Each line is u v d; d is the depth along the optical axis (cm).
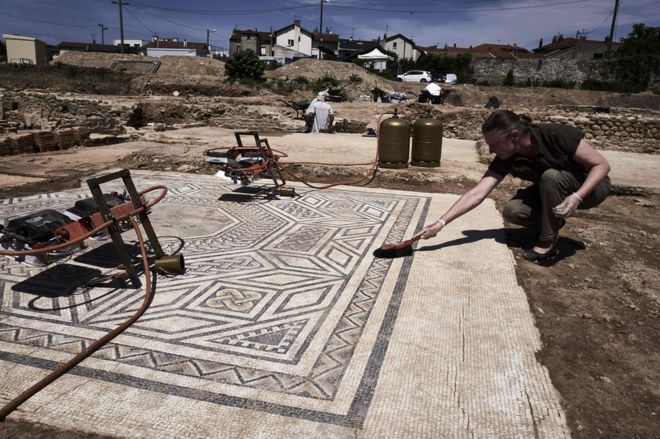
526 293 320
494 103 1720
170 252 384
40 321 272
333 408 203
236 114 1647
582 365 241
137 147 1001
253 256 378
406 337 258
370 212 514
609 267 376
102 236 329
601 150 1135
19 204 515
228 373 226
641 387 226
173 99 1853
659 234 473
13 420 195
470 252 386
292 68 3106
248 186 629
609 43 3856
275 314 283
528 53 6894
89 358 236
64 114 1648
